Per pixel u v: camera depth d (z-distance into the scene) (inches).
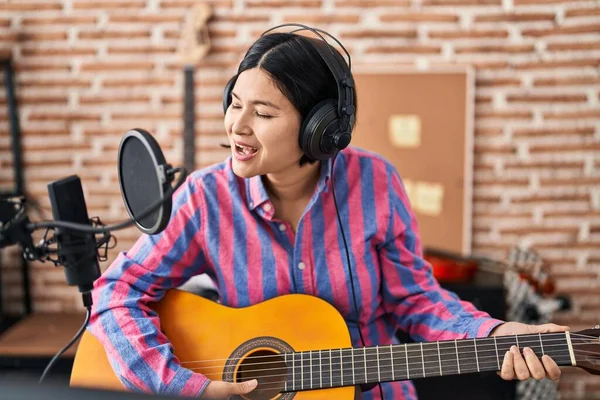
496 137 130.6
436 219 130.9
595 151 129.9
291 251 70.7
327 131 62.0
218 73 131.0
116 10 131.2
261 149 63.3
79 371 68.7
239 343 68.1
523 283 121.1
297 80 61.5
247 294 70.9
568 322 133.5
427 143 129.3
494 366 61.6
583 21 127.0
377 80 129.0
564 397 134.5
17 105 133.7
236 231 70.7
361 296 70.3
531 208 131.9
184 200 71.1
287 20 129.3
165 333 69.9
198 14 128.1
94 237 60.3
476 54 129.0
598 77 128.0
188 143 128.8
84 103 133.5
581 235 131.9
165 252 70.7
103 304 69.4
